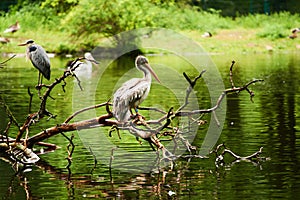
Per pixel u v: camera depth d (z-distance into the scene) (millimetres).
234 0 45344
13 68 26844
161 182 10609
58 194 10086
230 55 32188
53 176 11117
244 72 24672
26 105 17438
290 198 9633
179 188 10250
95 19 32500
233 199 9641
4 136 13320
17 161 12148
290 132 13812
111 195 9984
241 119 15328
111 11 32531
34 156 12383
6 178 11070
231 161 11797
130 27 32406
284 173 10906
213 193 9945
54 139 13711
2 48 32594
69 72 12070
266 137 13414
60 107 17250
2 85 21469
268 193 9891
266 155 12070
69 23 33094
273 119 15234
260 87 20609
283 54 32406
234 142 13094
